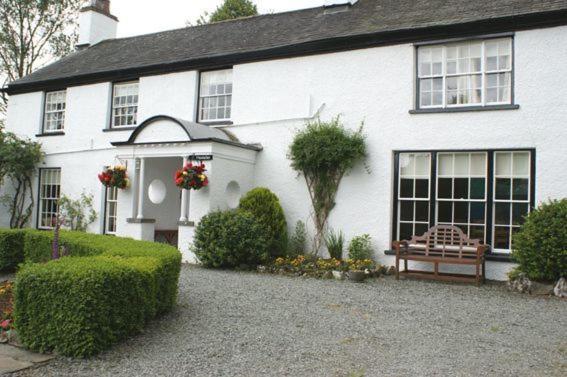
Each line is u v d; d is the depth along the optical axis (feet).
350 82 37.35
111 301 16.17
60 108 53.52
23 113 55.36
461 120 33.37
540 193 30.83
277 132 40.19
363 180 36.22
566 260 26.05
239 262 33.91
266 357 15.57
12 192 54.24
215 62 43.39
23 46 72.18
